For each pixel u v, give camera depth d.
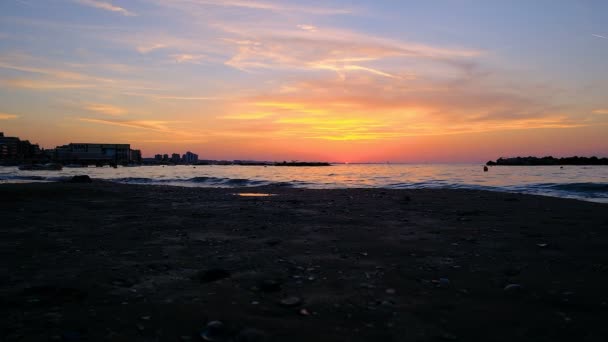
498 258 4.85
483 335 2.62
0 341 2.53
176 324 2.84
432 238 6.19
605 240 5.95
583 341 2.51
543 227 7.23
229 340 2.57
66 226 7.60
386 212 9.58
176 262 4.74
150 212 9.75
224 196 14.60
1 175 46.28
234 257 4.98
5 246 5.71
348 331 2.69
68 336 2.62
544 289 3.61
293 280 3.95
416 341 2.53
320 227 7.35
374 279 3.96
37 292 3.58
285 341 2.52
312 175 52.44
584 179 32.47
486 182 28.80
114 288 3.72
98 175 54.03
